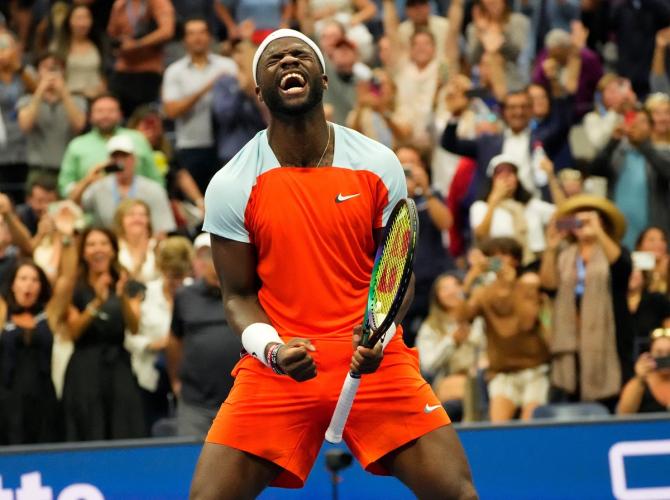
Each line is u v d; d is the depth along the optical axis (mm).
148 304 11508
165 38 16562
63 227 12953
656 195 13766
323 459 9500
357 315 6195
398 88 15664
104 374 10945
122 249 12219
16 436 10797
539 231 13008
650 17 16766
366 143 6238
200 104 14883
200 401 10398
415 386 6176
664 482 9578
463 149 14062
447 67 15508
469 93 14414
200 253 10789
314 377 5941
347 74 15211
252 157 6176
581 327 11359
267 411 6145
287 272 6137
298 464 6199
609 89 14945
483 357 11648
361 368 5762
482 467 9539
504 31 16469
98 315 10969
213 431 6227
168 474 9367
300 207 6102
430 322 11516
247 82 14641
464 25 17594
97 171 13344
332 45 15406
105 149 14219
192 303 10508
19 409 10789
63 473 9320
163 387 11508
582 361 11320
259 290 6293
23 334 10875
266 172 6145
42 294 11016
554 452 9562
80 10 16438
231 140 14750
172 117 14977
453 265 12961
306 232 6105
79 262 11188
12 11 18297
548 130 15016
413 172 12938
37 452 9312
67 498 9312
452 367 11414
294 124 6105
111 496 9344
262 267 6188
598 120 14992
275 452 6156
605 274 11430
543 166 13742
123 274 11328
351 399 5852
